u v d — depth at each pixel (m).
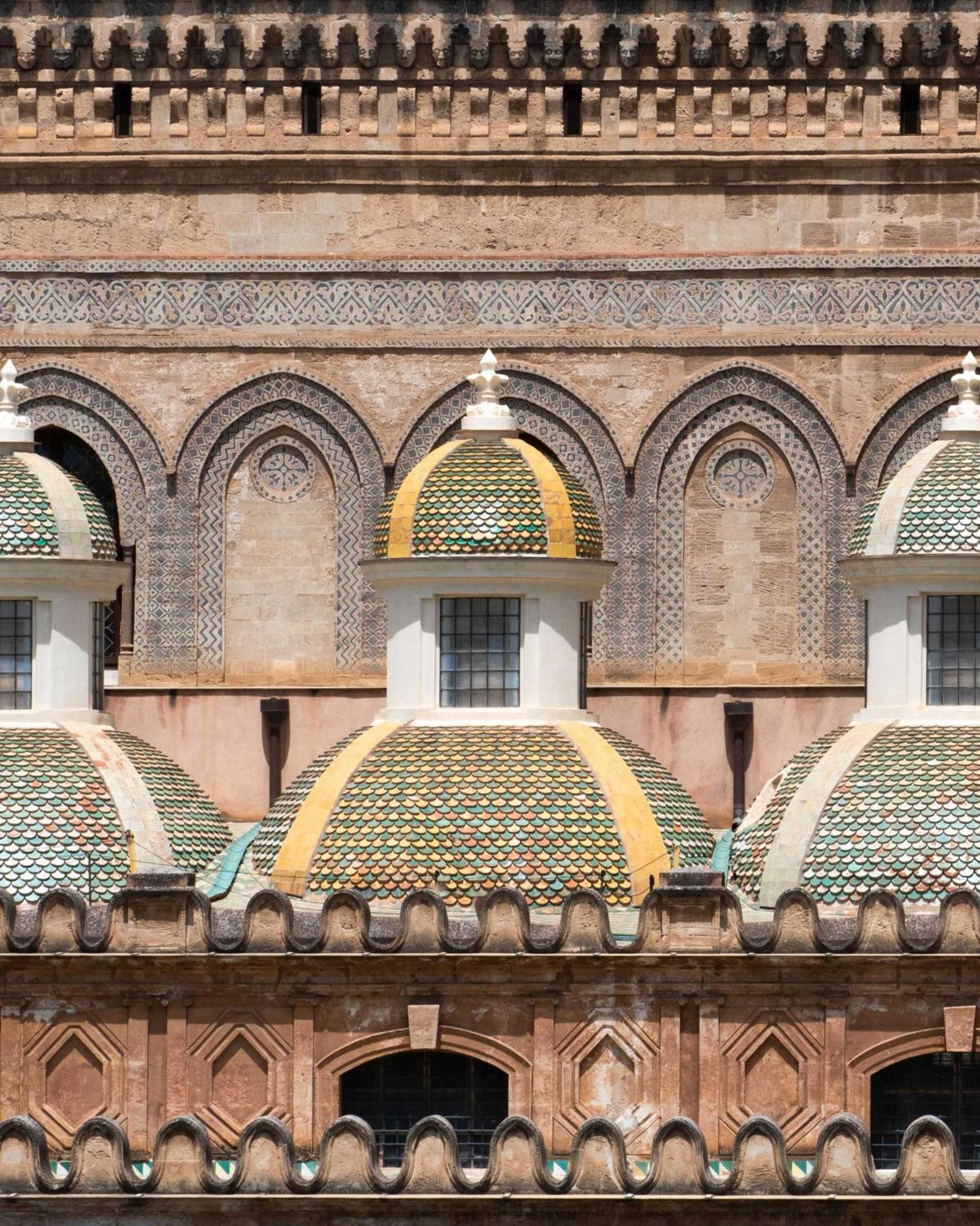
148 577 77.94
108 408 78.12
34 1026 60.62
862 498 77.56
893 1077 60.28
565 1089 60.09
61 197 78.12
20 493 67.44
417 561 65.31
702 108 77.88
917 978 60.00
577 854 62.28
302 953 60.16
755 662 77.56
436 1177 57.06
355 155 78.00
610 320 77.94
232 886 63.50
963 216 77.75
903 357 77.69
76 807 64.38
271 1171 57.25
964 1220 56.91
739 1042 60.09
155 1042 60.53
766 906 62.78
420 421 77.94
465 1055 60.25
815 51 77.62
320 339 78.12
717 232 77.94
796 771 65.50
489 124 77.94
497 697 65.44
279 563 78.12
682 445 77.81
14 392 69.31
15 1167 57.38
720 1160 59.91
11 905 60.72
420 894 60.28
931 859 61.94
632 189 77.94
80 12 78.31
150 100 78.19
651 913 60.09
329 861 62.59
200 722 77.44
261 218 78.12
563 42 77.81
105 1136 57.41
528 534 65.44
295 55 78.12
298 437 78.19
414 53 77.94
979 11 77.56
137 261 78.19
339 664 77.81
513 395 77.94
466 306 77.94
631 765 64.56
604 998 60.09
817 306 77.75
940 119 77.75
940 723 65.12
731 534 77.75
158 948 60.38
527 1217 56.97
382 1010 60.34
